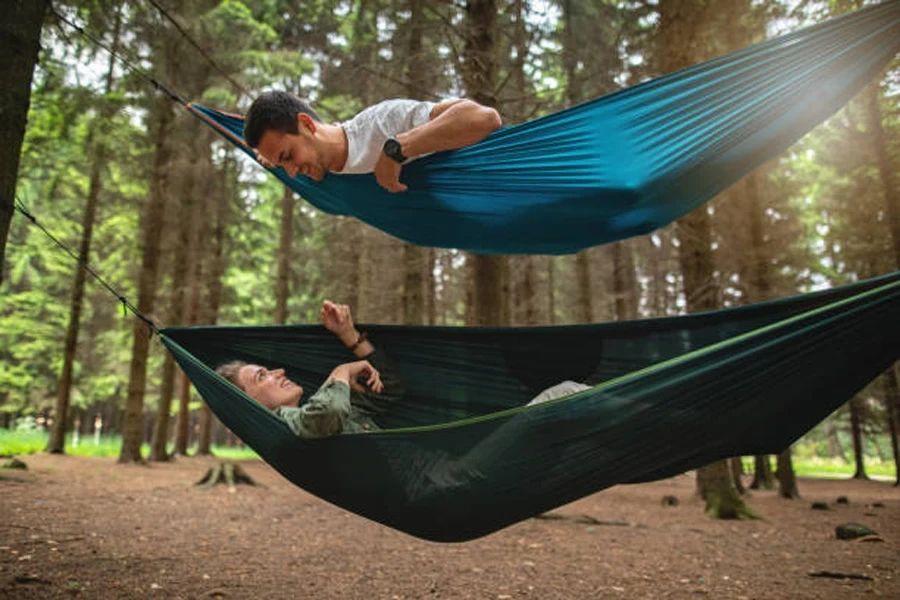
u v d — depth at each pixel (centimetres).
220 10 1158
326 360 326
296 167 237
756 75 229
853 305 220
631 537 709
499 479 244
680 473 271
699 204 275
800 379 233
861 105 973
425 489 252
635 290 1517
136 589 398
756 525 837
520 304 1487
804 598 443
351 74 810
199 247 1546
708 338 289
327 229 1562
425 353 320
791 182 1308
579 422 235
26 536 521
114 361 2150
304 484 280
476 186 251
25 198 1491
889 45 228
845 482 1984
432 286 1437
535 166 240
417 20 729
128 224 1552
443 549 600
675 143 235
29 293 1880
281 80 1303
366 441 253
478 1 707
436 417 321
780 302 264
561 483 247
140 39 960
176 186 1377
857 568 552
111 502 759
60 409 1390
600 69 756
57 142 1031
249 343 325
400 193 260
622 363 308
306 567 500
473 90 678
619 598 439
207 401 285
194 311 1559
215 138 1391
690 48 830
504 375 321
